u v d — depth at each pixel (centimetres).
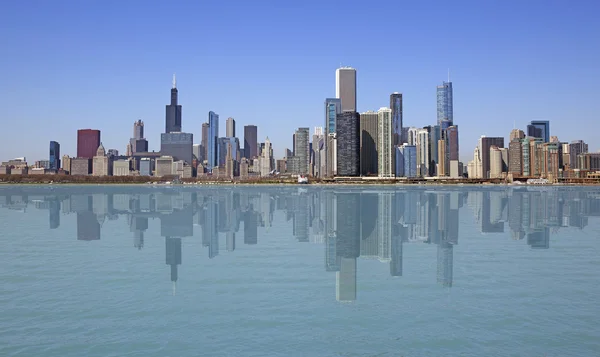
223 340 1709
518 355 1574
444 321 1889
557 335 1736
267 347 1650
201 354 1593
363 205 9656
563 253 3444
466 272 2769
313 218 6556
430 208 8669
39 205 9744
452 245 3869
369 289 2378
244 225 5581
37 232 4856
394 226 5438
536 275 2686
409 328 1817
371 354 1590
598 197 13438
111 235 4588
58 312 2008
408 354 1587
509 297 2223
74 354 1589
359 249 3662
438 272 2767
